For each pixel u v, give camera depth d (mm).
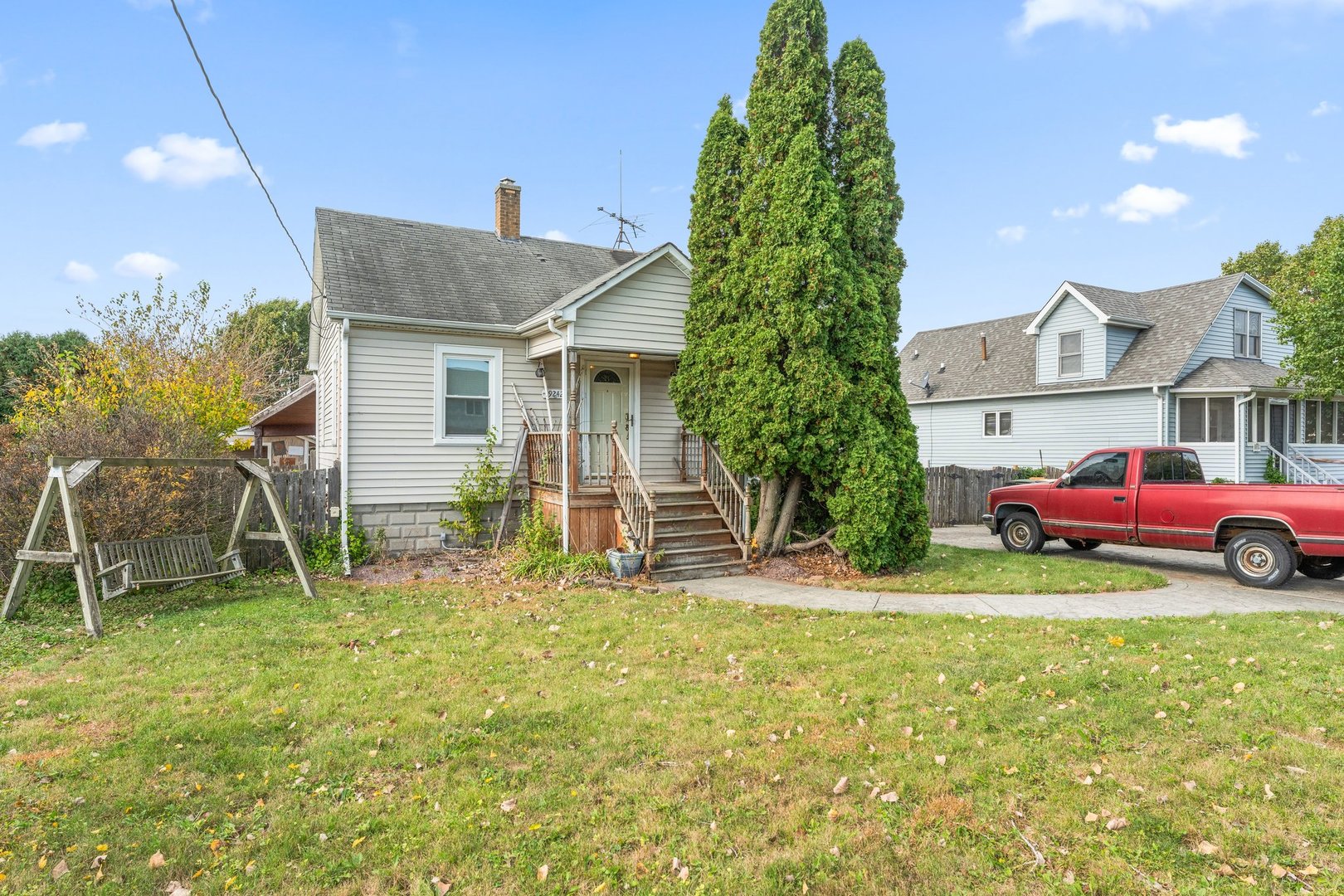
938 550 11938
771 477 10188
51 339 31562
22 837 3104
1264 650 5680
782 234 9398
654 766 3816
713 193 10648
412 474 11117
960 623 6863
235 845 3084
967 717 4402
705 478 11258
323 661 5652
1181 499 9680
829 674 5309
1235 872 2838
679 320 11391
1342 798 3346
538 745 4078
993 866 2902
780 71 9945
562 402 10422
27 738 4133
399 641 6230
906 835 3141
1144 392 19281
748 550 10312
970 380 24984
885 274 10109
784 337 9523
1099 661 5473
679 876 2844
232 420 14516
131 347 12727
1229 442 17969
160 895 2748
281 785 3609
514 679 5234
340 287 11055
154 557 8070
